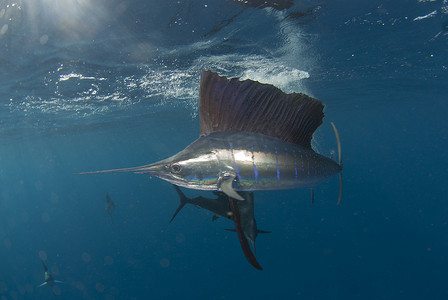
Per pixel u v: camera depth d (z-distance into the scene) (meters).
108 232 40.00
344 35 8.21
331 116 33.62
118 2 5.52
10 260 32.38
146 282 24.75
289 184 1.84
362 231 29.61
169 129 32.25
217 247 30.92
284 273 22.95
